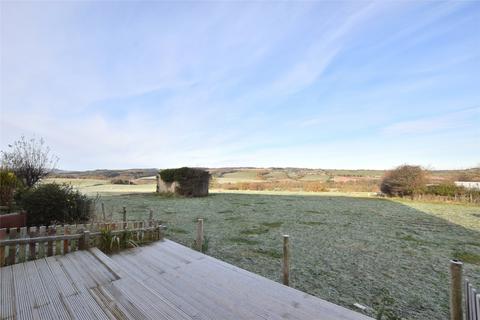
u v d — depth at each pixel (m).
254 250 6.19
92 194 21.00
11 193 7.53
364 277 4.66
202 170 21.84
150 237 5.89
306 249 6.39
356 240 7.32
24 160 10.77
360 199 19.41
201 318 2.63
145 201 16.41
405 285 4.33
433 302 3.75
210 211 12.56
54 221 6.93
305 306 2.94
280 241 7.09
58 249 4.41
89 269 3.74
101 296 2.97
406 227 9.22
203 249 5.91
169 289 3.27
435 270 5.05
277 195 22.86
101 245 4.91
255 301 3.03
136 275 3.70
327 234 8.02
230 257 5.63
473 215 12.04
